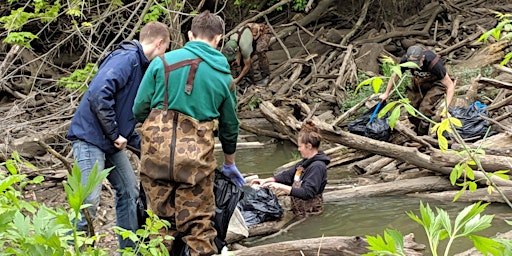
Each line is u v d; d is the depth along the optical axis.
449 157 5.75
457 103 7.89
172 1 8.18
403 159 6.20
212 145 3.44
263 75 12.12
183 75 3.39
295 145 8.52
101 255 1.88
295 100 9.93
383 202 5.73
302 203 5.36
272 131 9.01
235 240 4.76
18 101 9.43
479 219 1.57
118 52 3.96
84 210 2.74
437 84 7.04
